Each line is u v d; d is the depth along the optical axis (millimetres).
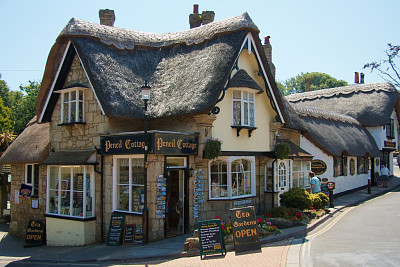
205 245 9766
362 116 31906
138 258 10133
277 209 14047
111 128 13609
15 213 18344
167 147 12117
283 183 17156
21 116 41406
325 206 18000
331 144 22781
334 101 34719
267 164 16344
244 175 15117
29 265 11125
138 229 12477
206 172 13867
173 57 15695
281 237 11508
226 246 10398
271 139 16234
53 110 15969
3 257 13188
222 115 14055
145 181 11711
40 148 16750
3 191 21969
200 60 14383
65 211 14570
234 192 14562
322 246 10250
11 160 17812
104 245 12922
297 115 21016
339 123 27453
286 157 16156
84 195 13805
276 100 15938
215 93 12766
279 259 9039
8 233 18625
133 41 16062
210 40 15000
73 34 14227
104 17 19078
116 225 12797
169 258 10094
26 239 15203
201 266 8859
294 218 13430
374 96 32875
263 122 15930
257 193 15984
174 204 13359
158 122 14281
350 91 34688
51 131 15969
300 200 14930
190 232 13102
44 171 16344
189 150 12898
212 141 12883
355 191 25734
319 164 22359
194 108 12672
